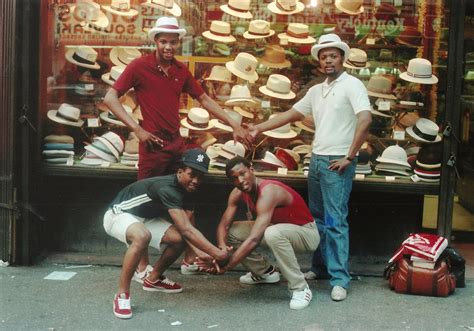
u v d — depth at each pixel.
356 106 4.35
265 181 4.30
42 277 4.84
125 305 4.10
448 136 4.88
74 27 5.33
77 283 4.73
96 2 5.37
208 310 4.24
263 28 5.35
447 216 4.95
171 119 4.67
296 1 5.39
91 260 5.23
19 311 4.17
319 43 4.48
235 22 5.41
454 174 4.92
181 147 4.75
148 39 5.37
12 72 4.87
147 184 4.18
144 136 4.50
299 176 5.17
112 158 5.24
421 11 5.25
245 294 4.57
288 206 4.32
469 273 5.16
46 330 3.87
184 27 5.39
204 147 5.27
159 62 4.59
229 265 4.12
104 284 4.72
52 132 5.30
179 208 4.07
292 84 5.37
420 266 4.55
